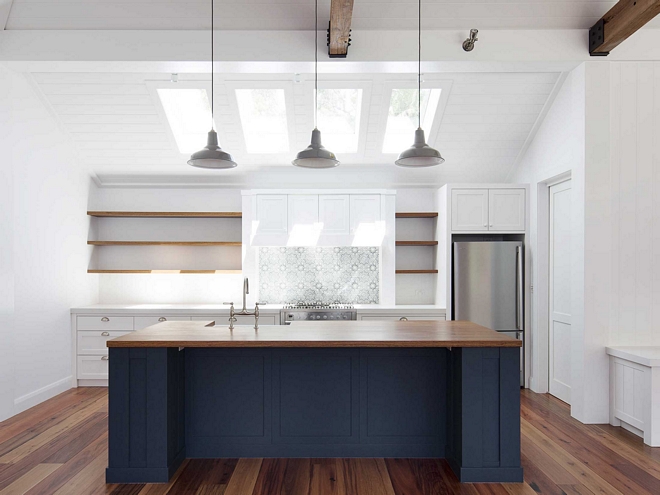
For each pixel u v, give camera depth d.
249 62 4.26
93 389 5.43
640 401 3.83
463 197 5.63
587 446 3.70
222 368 3.50
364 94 5.13
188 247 6.42
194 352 3.50
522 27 4.29
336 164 3.62
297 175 6.28
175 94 5.44
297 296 6.42
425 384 3.52
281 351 3.49
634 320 4.28
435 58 4.27
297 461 3.43
